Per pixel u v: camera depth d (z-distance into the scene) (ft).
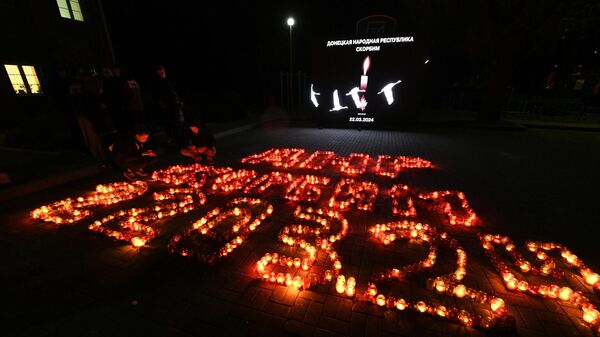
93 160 22.06
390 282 9.57
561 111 54.65
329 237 12.01
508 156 26.63
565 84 70.44
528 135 38.17
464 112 64.54
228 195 16.94
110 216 13.76
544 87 74.54
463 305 8.65
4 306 8.50
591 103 58.13
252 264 10.50
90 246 11.57
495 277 9.88
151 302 8.64
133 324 7.88
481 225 13.42
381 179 20.02
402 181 19.62
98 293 9.01
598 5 37.58
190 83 84.89
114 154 18.88
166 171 21.20
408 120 40.14
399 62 38.60
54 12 43.70
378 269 10.27
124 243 11.77
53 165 20.62
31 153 24.00
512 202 16.06
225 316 8.14
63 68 23.32
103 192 17.29
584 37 47.42
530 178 20.25
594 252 11.34
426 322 7.98
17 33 39.34
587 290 9.36
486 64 66.23
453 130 42.34
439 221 13.84
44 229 12.88
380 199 16.46
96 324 7.89
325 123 43.88
